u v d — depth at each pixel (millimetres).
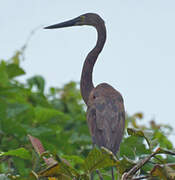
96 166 6500
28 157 7809
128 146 9688
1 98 12695
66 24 13695
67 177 6758
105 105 10969
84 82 13203
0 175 7000
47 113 13461
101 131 10477
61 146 12609
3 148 12094
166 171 6203
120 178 7355
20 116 13352
